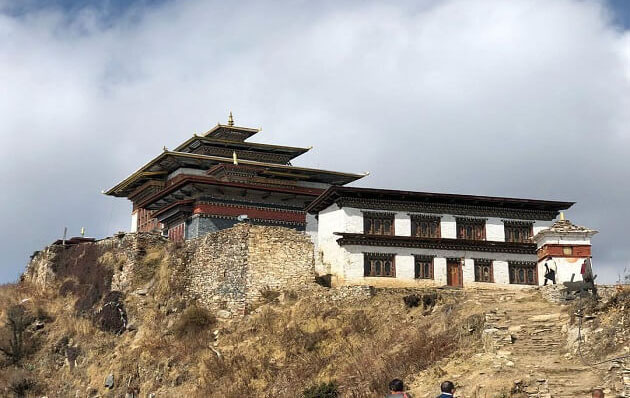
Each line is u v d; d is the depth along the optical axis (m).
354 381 49.62
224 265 66.50
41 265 81.75
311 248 66.31
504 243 68.44
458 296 57.75
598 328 42.94
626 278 53.09
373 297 60.47
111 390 62.84
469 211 69.69
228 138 101.94
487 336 45.75
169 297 68.81
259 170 92.06
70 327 71.44
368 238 65.75
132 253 72.50
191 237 85.88
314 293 62.91
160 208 93.44
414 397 41.72
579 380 39.53
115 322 68.94
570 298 51.66
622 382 38.06
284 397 52.41
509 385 39.22
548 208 71.06
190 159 92.50
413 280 66.12
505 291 60.53
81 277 76.75
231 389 55.97
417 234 68.25
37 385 67.50
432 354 47.91
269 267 65.06
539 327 46.03
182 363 60.94
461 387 40.81
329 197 67.38
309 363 55.34
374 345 53.97
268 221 88.62
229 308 64.94
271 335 59.72
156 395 59.53
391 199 67.94
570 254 59.12
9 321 72.62
